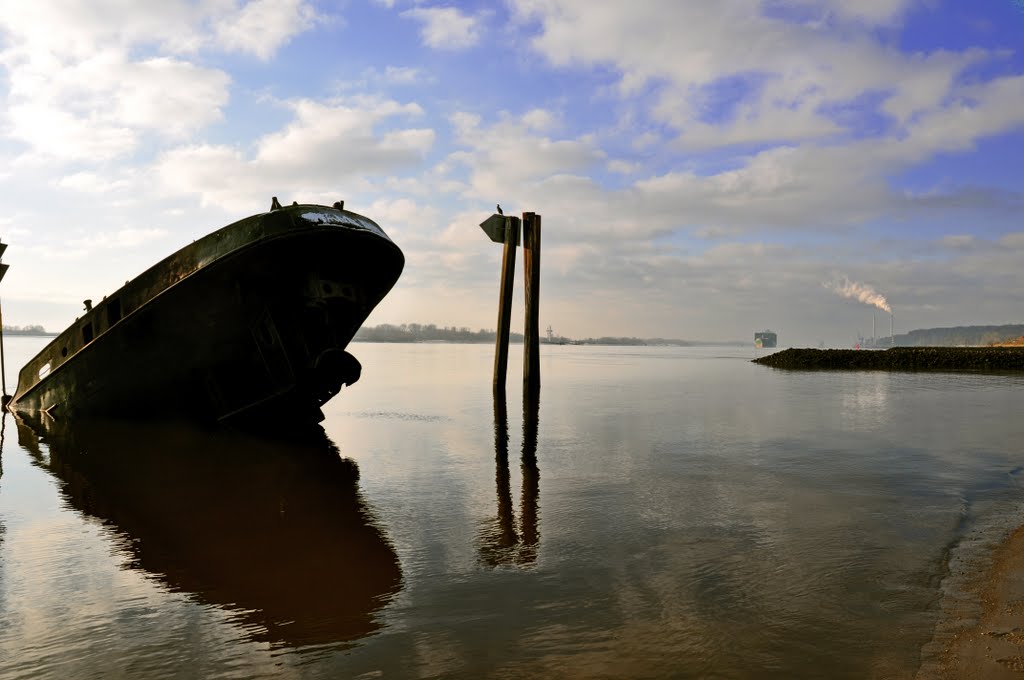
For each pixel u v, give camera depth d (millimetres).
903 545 5457
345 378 13172
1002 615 3967
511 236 21750
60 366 15352
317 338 13344
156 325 13250
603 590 4586
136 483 8680
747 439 11578
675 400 19453
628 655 3617
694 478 8336
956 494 7324
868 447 10578
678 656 3600
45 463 10297
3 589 4848
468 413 16406
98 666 3656
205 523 6625
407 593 4605
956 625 3863
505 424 14188
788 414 15461
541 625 4035
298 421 14023
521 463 9586
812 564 5027
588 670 3463
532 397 20812
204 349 13375
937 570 4820
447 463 9703
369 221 13688
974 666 3359
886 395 20531
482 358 67938
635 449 10656
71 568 5324
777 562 5094
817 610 4156
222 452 11078
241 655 3752
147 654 3789
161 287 13039
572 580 4797
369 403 19234
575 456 10102
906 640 3697
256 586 4832
